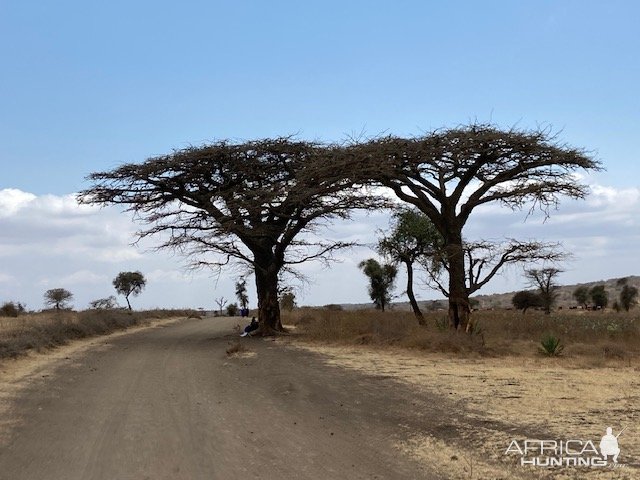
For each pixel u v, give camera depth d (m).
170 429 9.90
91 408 11.75
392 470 7.66
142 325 44.97
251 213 29.19
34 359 20.02
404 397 12.55
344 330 26.19
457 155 21.78
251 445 8.91
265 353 21.50
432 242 28.89
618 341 21.91
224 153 29.67
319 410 11.42
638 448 8.44
